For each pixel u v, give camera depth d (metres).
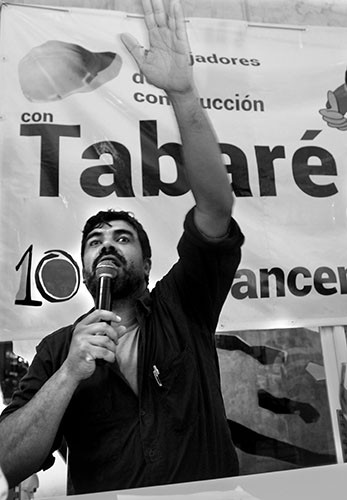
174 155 1.45
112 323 1.06
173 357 1.20
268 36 1.61
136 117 1.47
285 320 1.38
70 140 1.42
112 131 1.45
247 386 1.32
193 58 1.54
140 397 1.15
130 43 1.16
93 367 1.00
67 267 1.33
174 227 1.39
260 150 1.49
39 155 1.40
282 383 1.33
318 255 1.43
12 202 1.36
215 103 1.52
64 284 1.32
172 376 1.18
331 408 1.33
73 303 1.31
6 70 1.45
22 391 1.18
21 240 1.33
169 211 1.40
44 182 1.38
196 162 1.08
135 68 1.50
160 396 1.16
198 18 1.59
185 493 0.85
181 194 1.42
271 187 1.47
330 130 1.54
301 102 1.56
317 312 1.39
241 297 1.38
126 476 1.09
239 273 1.40
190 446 1.13
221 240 1.15
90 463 1.11
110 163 1.42
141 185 1.42
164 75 1.11
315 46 1.62
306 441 1.29
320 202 1.47
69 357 1.03
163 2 1.18
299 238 1.44
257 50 1.59
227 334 1.35
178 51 1.13
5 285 1.30
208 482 0.89
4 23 1.49
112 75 1.49
